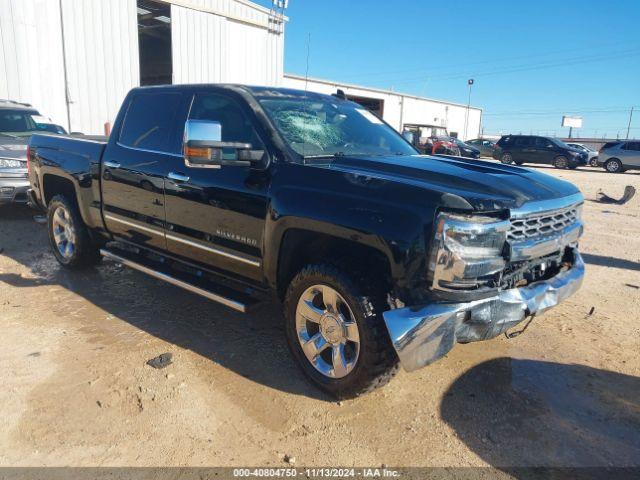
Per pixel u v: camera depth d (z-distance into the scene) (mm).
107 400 3162
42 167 5500
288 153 3434
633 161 24531
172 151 4156
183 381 3404
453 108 56219
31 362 3584
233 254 3684
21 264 5859
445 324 2719
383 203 2850
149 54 25266
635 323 4652
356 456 2742
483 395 3375
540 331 4410
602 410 3252
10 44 12891
